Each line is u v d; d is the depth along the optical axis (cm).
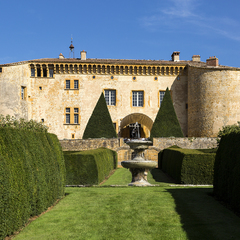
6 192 961
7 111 4400
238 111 4244
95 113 4256
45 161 1383
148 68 4853
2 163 977
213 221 1120
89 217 1188
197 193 1603
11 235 1014
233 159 1329
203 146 3891
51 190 1400
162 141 3938
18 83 4512
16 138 1161
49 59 5066
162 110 4206
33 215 1208
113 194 1584
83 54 5081
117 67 4828
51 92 4778
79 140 4003
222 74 4275
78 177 2339
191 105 4581
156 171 3319
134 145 2144
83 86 4806
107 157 3041
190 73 4641
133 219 1154
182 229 1044
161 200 1427
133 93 4862
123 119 4838
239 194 1219
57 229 1064
